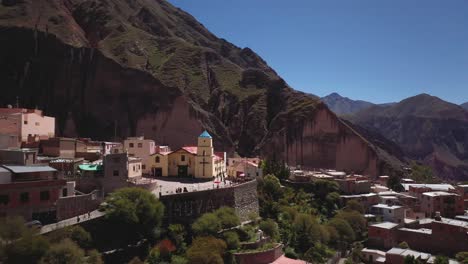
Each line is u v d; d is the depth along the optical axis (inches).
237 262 2780.5
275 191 4133.9
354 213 4013.3
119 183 3031.5
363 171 6712.6
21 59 6742.1
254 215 3420.3
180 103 6515.8
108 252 2454.5
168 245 2652.6
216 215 2952.8
